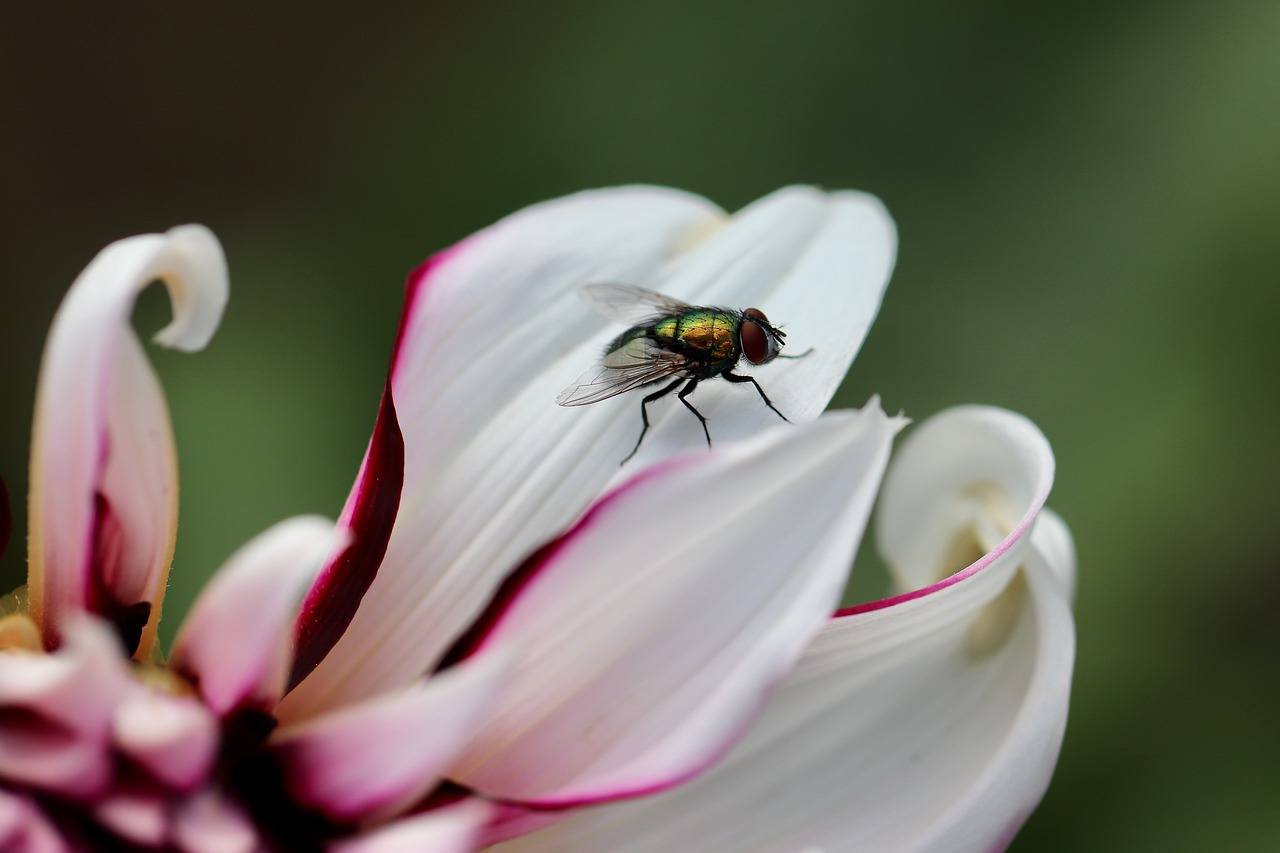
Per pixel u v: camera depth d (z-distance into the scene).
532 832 0.20
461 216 0.33
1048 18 0.32
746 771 0.20
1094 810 0.27
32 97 0.44
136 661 0.20
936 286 0.31
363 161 0.43
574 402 0.21
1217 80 0.29
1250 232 0.29
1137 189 0.30
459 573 0.20
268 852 0.19
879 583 0.28
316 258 0.32
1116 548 0.28
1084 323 0.29
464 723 0.19
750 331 0.21
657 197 0.22
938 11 0.32
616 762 0.19
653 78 0.33
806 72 0.33
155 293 0.31
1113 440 0.28
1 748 0.18
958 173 0.32
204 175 0.44
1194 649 0.27
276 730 0.19
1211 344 0.28
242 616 0.19
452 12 0.40
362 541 0.20
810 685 0.20
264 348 0.29
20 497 0.34
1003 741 0.20
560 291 0.21
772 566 0.19
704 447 0.21
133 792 0.19
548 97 0.34
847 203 0.22
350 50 0.43
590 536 0.19
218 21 0.45
